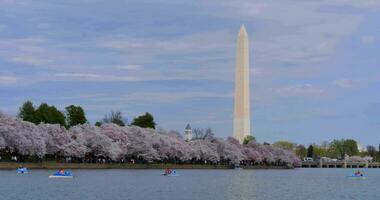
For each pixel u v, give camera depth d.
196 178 186.62
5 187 129.75
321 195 135.88
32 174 172.38
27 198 111.38
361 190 154.88
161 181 164.62
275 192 139.25
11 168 198.38
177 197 120.06
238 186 153.50
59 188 130.88
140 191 130.38
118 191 128.75
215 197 121.75
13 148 196.12
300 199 124.56
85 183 146.50
